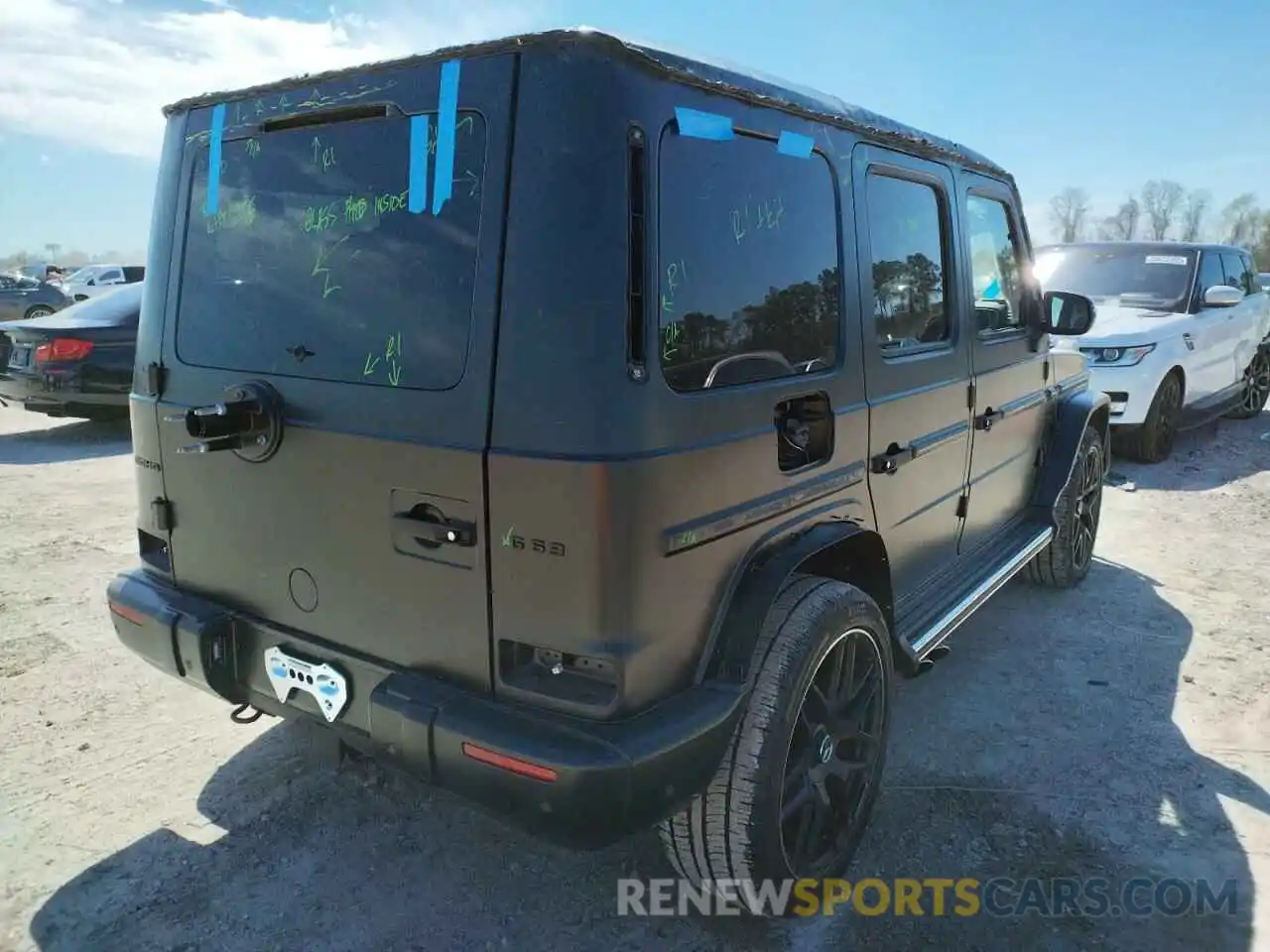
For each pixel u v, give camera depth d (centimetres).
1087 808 319
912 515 331
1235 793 329
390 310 221
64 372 823
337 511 235
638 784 199
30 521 614
